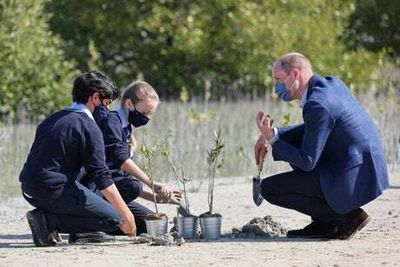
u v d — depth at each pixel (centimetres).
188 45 3631
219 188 1995
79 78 1336
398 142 2488
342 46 3866
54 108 2983
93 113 1380
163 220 1347
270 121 1341
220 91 3691
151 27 3644
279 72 1352
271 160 2289
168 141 2314
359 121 1335
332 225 1373
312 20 3747
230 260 1184
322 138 1312
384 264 1159
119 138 1375
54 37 3166
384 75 3662
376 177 1330
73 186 1317
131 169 1371
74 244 1334
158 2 3659
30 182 1309
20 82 2916
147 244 1319
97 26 3681
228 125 2581
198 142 2359
